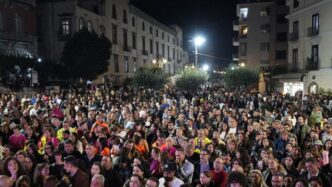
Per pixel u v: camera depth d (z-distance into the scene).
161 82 30.61
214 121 12.88
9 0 34.34
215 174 6.46
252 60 50.66
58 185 5.91
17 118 12.88
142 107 15.38
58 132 10.20
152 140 10.31
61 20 40.03
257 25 50.41
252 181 5.92
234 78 31.97
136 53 55.50
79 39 36.72
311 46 32.72
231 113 12.88
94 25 43.50
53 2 40.06
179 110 15.10
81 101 18.34
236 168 6.20
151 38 62.00
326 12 30.28
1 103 16.61
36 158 7.75
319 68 31.28
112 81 47.00
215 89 31.88
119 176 6.64
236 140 8.87
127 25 52.41
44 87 32.00
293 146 8.47
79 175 6.16
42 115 12.85
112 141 8.69
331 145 8.46
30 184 6.12
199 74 31.97
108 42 39.25
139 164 6.52
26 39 36.53
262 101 19.58
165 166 6.17
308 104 19.28
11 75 29.12
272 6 49.41
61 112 14.14
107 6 46.41
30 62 30.72
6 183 5.18
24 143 9.24
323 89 30.23
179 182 6.04
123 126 12.30
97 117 11.72
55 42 40.34
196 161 7.70
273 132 10.51
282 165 7.35
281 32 49.00
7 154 7.86
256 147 9.06
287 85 35.41
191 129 10.90
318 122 12.77
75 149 8.04
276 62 49.22
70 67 36.56
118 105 16.69
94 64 36.94
